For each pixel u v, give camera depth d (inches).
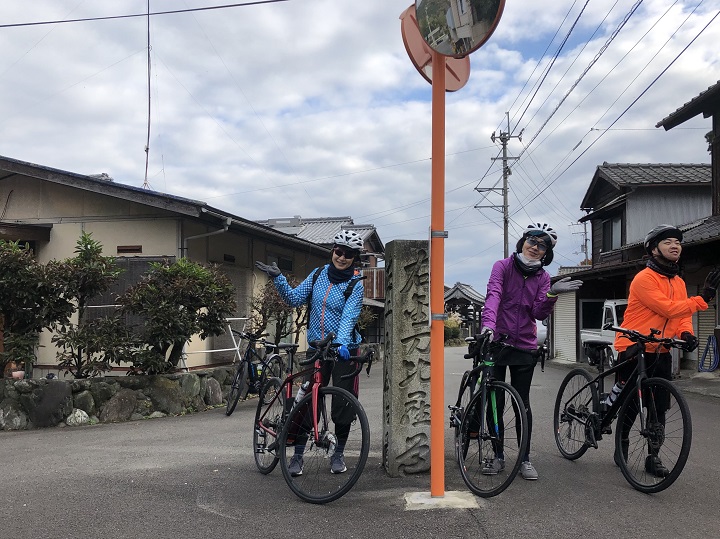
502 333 157.5
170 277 304.5
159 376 297.7
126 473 169.6
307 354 159.9
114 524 126.4
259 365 312.2
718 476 159.3
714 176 531.8
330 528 121.3
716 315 487.2
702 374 468.4
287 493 146.5
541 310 151.0
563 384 191.2
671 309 151.4
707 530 118.4
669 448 148.2
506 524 122.0
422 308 161.6
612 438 211.2
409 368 160.4
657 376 158.9
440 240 138.6
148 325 292.4
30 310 285.3
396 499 138.7
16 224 407.8
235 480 159.8
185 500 142.3
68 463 185.8
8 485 159.0
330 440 144.7
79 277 284.2
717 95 489.1
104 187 392.2
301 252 604.7
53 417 267.1
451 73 159.2
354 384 157.3
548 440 210.5
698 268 440.8
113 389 282.8
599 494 142.1
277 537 117.3
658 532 117.4
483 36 126.9
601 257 832.3
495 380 152.3
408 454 159.5
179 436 232.4
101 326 292.7
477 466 155.6
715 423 252.4
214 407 326.0
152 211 407.5
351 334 155.6
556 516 126.5
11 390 271.0
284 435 146.7
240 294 477.7
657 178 750.5
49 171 401.7
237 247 477.7
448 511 129.9
